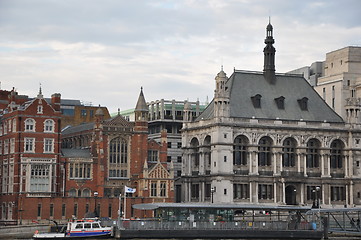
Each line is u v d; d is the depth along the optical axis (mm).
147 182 169375
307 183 186500
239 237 126125
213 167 178750
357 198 190625
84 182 165625
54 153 160250
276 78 194750
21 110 157750
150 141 178875
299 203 185125
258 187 182000
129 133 174625
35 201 153250
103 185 167625
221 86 180000
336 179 190250
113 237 122188
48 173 159000
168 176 171875
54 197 154875
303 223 129625
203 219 130625
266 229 127688
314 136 187875
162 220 126875
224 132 178375
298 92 194500
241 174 180125
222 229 125500
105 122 171750
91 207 158250
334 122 191000
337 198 190625
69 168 164125
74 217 144125
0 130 168750
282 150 184750
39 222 150500
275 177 182500
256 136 182125
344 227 130750
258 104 186375
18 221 152250
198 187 188250
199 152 187125
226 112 179625
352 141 191500
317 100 195625
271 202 182125
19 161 156375
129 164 174250
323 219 134625
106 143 171500
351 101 193125
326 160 189125
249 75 192375
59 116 161750
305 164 186375
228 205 132250
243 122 180750
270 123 183750
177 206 129500
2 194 163125
